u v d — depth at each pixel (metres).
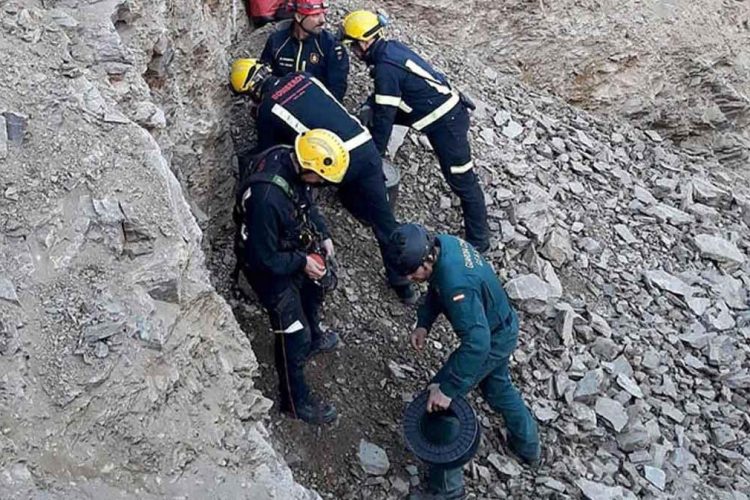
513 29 8.67
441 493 4.93
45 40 4.21
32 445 3.19
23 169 3.73
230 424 3.68
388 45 5.80
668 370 6.39
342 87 6.00
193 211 5.40
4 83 3.95
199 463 3.49
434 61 8.08
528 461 5.43
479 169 7.16
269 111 5.26
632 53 9.13
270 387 5.21
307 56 5.92
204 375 3.72
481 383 5.15
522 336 6.11
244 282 5.61
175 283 3.70
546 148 7.75
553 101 8.65
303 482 4.88
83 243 3.65
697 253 7.40
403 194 6.74
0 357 3.28
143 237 3.75
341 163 4.55
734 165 9.92
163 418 3.48
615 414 5.80
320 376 5.36
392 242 4.54
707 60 9.58
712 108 9.77
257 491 3.54
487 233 6.46
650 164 8.41
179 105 5.25
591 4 8.95
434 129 5.96
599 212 7.41
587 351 6.23
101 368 3.40
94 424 3.33
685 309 6.86
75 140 3.89
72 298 3.51
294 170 4.55
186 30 5.35
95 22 4.45
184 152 5.28
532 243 6.70
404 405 5.42
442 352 5.77
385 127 5.82
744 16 10.08
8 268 3.49
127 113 4.38
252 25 6.97
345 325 5.71
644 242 7.32
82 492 3.20
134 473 3.35
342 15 7.77
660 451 5.78
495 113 7.85
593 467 5.54
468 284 4.58
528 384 5.88
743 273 7.39
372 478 5.01
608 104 9.24
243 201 4.52
